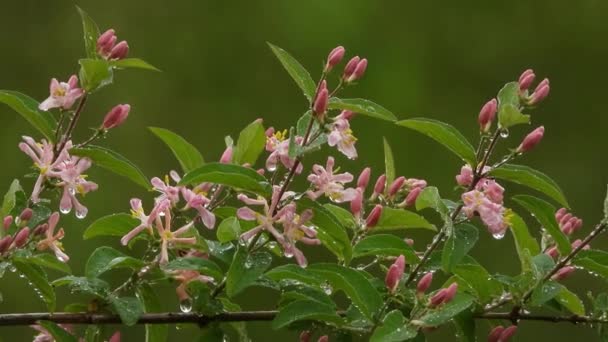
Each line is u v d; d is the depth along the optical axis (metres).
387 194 2.16
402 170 3.90
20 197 2.12
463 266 2.11
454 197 3.85
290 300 2.10
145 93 4.05
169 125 4.03
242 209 2.07
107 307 2.11
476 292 2.11
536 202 2.12
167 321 2.10
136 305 2.08
